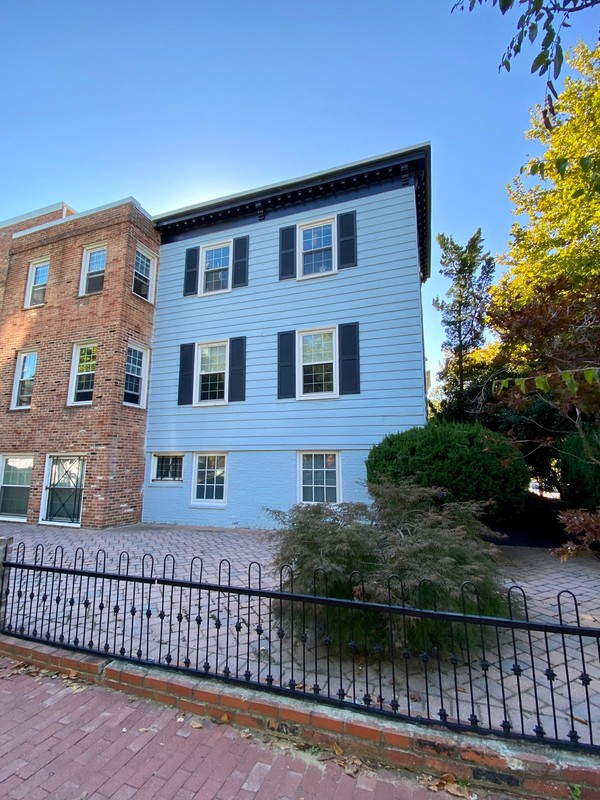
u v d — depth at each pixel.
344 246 9.74
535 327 3.50
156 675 2.87
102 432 9.77
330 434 9.13
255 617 4.04
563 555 2.71
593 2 1.84
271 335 10.09
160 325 11.35
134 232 10.93
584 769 1.96
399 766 2.16
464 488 6.09
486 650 3.21
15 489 10.70
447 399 14.22
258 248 10.63
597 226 9.93
